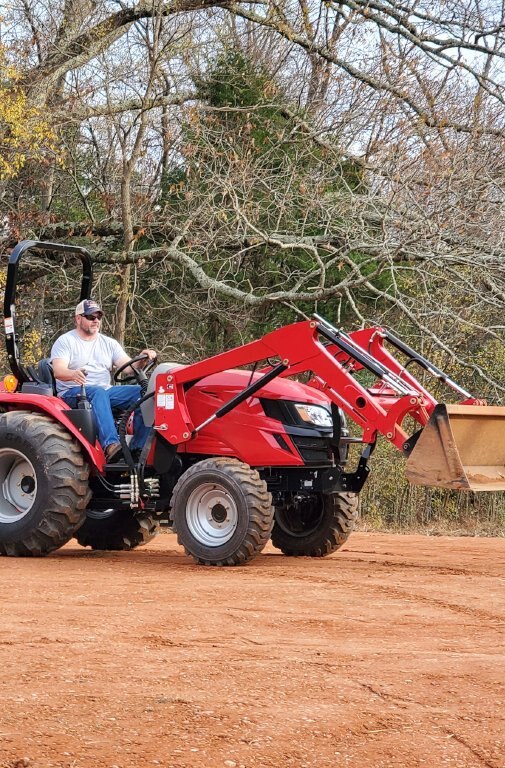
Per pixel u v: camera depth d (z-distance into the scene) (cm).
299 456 890
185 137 2120
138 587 718
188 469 883
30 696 402
